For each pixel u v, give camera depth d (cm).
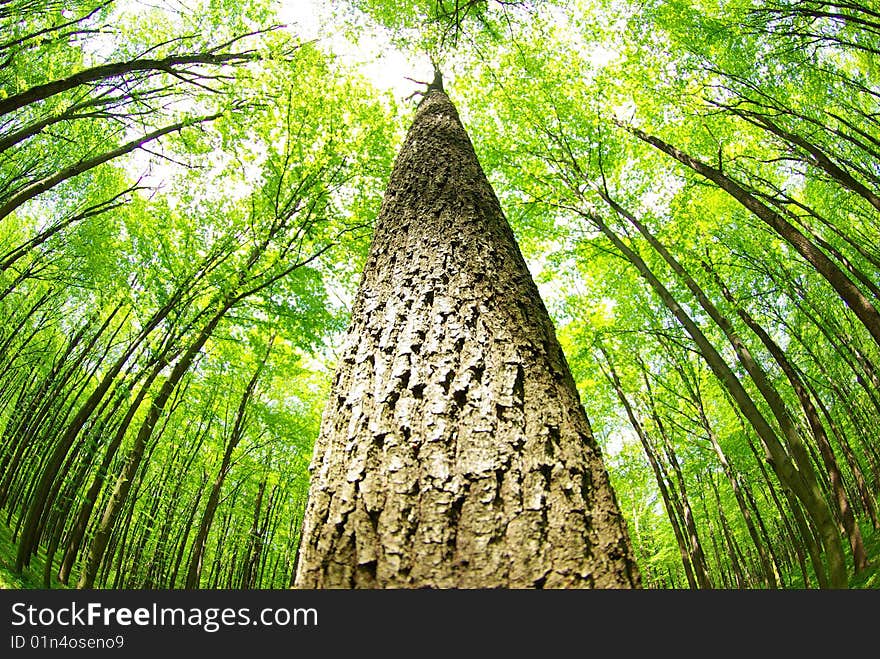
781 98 742
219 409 1405
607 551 108
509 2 757
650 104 791
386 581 105
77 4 612
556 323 1400
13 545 844
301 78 723
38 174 884
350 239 830
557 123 905
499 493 112
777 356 988
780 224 623
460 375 139
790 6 595
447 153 286
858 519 1213
